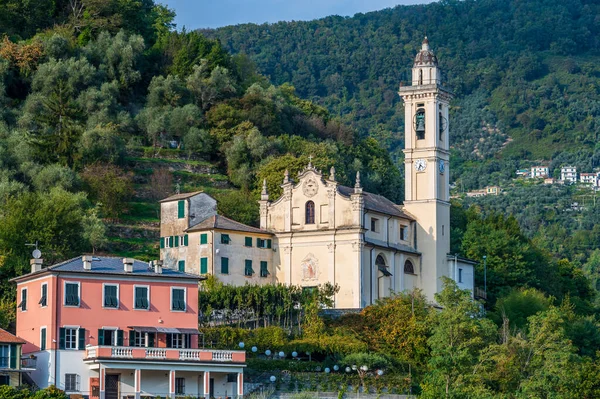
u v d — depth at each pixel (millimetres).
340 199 199125
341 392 156250
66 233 189375
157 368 140000
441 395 156375
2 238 181000
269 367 156000
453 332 166500
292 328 174625
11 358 137375
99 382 137250
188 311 148250
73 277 143000
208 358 143125
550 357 167875
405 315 177000
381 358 163125
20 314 148625
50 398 132000
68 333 141625
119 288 145125
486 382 162000
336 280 197250
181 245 197625
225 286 178125
